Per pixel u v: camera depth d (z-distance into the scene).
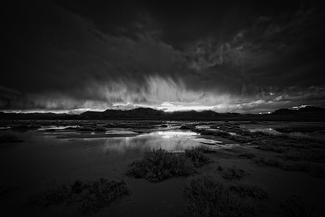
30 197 4.68
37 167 7.62
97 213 3.97
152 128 41.44
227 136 21.34
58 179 6.08
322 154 10.23
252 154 10.52
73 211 4.03
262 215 3.92
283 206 4.32
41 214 3.90
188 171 6.82
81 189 5.12
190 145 14.63
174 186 5.60
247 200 4.15
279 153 11.53
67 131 27.59
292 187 5.60
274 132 28.95
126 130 32.94
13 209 4.12
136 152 11.05
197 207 3.90
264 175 6.84
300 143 15.98
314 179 6.38
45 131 27.11
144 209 4.18
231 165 8.31
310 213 3.78
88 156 9.85
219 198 4.11
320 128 38.56
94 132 26.45
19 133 23.55
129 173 6.72
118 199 4.67
